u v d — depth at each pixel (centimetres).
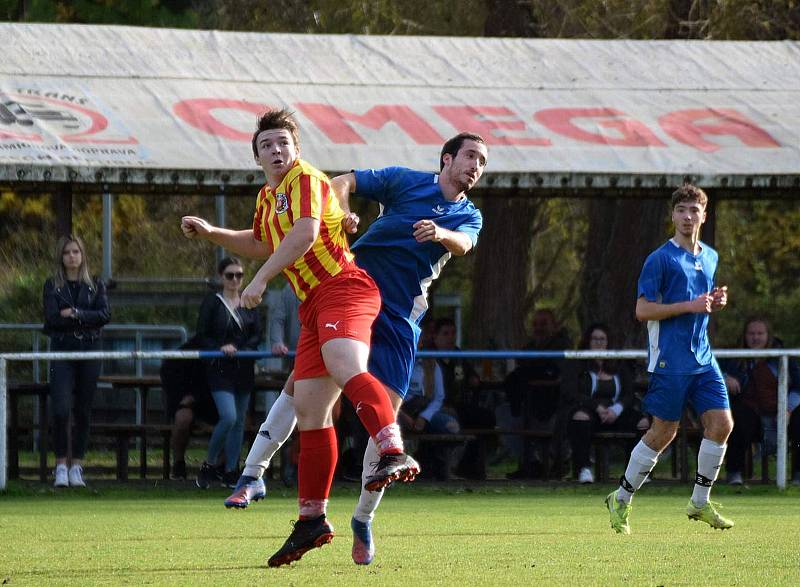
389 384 1903
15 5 6744
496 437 4456
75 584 1566
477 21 6153
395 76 4400
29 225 8369
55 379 3522
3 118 3806
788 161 4078
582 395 3903
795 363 3897
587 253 6394
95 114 3922
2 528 2419
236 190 4384
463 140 1952
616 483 3878
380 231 1927
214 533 2308
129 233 8606
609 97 4378
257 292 1680
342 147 3956
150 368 5766
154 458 5350
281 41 4516
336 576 1650
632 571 1706
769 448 3928
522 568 1742
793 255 7794
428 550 1997
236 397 3612
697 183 3991
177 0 7025
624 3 6056
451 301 6272
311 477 1730
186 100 4062
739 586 1554
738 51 4753
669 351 2353
